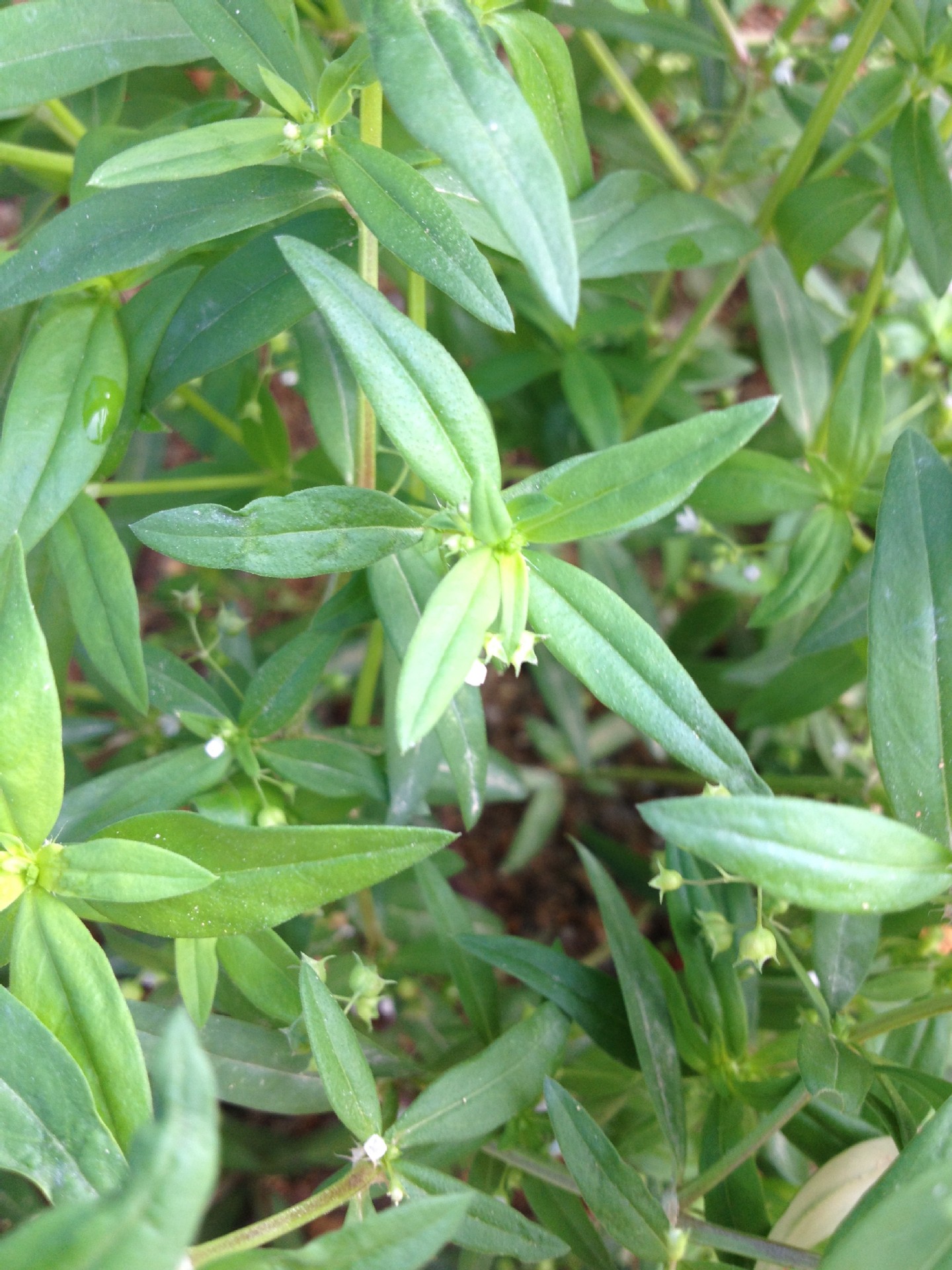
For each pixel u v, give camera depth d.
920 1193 0.10
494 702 0.31
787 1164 0.18
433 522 0.12
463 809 0.16
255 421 0.20
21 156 0.17
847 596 0.17
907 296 0.24
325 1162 0.21
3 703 0.12
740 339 0.31
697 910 0.16
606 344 0.27
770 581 0.24
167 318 0.15
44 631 0.17
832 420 0.18
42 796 0.12
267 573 0.12
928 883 0.11
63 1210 0.08
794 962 0.15
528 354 0.23
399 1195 0.13
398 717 0.11
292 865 0.12
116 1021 0.12
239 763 0.17
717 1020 0.16
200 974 0.15
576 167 0.17
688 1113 0.18
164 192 0.14
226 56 0.14
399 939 0.21
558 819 0.28
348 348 0.12
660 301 0.26
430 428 0.12
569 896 0.30
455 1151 0.14
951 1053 0.18
